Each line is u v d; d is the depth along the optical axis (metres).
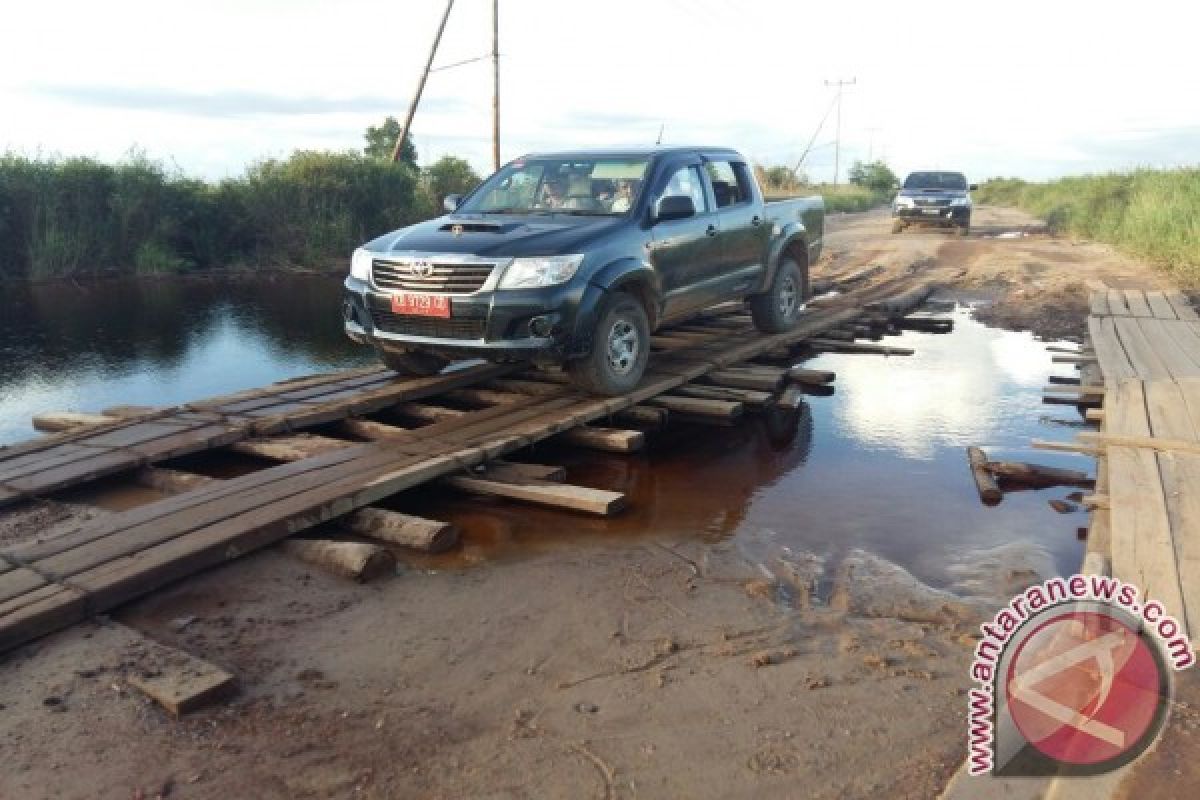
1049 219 28.97
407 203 20.39
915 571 4.36
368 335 6.70
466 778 2.74
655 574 4.27
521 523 4.95
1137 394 7.05
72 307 12.72
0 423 6.93
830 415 7.30
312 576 4.19
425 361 7.41
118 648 3.46
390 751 2.88
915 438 6.67
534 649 3.55
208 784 2.71
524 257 6.10
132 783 2.70
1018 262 17.17
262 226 18.12
